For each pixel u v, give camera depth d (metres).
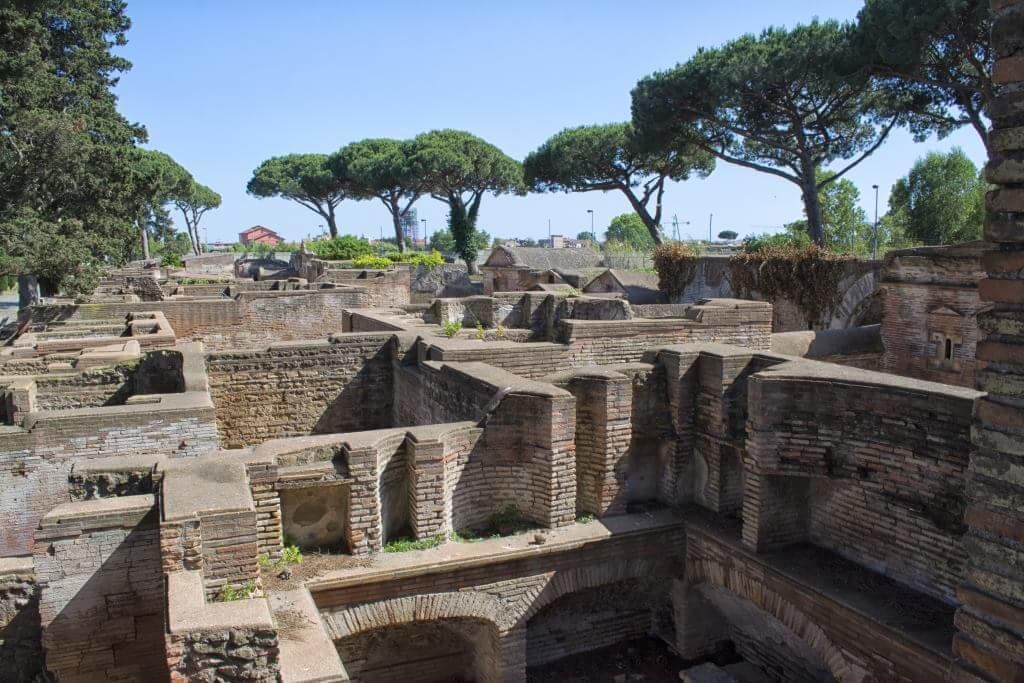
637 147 42.38
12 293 73.94
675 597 11.95
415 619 10.05
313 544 10.20
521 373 14.91
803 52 32.69
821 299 30.30
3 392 12.64
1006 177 4.69
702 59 36.69
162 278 47.81
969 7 26.33
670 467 12.17
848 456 10.03
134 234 35.50
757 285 33.44
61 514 8.65
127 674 9.09
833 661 9.48
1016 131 4.61
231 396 16.17
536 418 11.01
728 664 11.70
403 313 22.53
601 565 11.16
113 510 8.77
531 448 11.12
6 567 9.80
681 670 11.55
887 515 9.76
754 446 10.50
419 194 74.12
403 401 16.23
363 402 17.19
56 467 12.01
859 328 22.20
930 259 19.98
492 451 11.17
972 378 19.06
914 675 8.41
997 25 4.70
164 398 13.03
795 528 10.80
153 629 9.09
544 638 11.65
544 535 10.87
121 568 8.89
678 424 12.04
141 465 9.59
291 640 7.87
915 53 28.33
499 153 68.81
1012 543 4.73
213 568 8.02
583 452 11.71
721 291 36.62
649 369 12.11
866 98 35.56
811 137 37.75
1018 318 4.68
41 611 8.73
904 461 9.48
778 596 10.14
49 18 34.22
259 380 16.33
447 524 10.67
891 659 8.66
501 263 54.31
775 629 10.96
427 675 11.34
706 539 11.24
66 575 8.74
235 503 8.12
